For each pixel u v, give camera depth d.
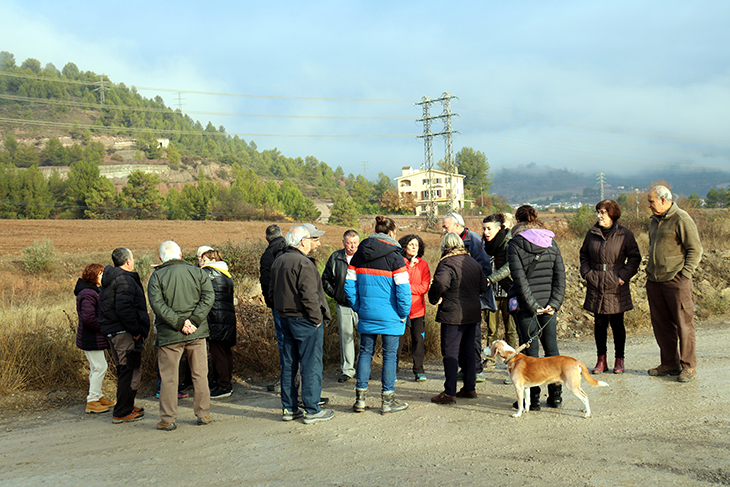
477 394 5.51
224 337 5.80
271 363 6.95
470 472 3.33
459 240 5.29
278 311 4.86
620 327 6.00
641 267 11.72
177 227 56.44
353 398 5.60
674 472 3.17
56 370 6.23
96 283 5.60
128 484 3.41
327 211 132.88
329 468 3.54
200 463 3.77
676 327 5.73
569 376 4.44
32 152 152.12
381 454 3.78
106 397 5.84
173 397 4.77
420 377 6.25
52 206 78.38
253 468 3.61
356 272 5.12
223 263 6.07
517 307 4.91
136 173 86.75
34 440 4.54
